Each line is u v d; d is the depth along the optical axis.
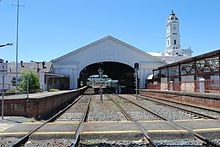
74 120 15.29
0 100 16.41
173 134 10.58
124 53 60.66
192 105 24.14
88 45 60.16
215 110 19.53
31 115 16.08
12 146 8.54
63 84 62.69
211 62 31.48
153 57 60.44
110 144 9.58
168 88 38.75
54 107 22.56
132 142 9.91
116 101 32.81
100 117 16.73
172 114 18.08
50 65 61.41
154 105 26.17
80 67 60.06
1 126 12.80
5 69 15.23
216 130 11.07
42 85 50.62
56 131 11.27
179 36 105.12
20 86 37.72
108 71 80.69
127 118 15.98
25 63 63.31
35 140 10.37
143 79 60.38
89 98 40.03
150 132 10.75
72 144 8.73
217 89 23.91
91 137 10.56
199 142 9.62
